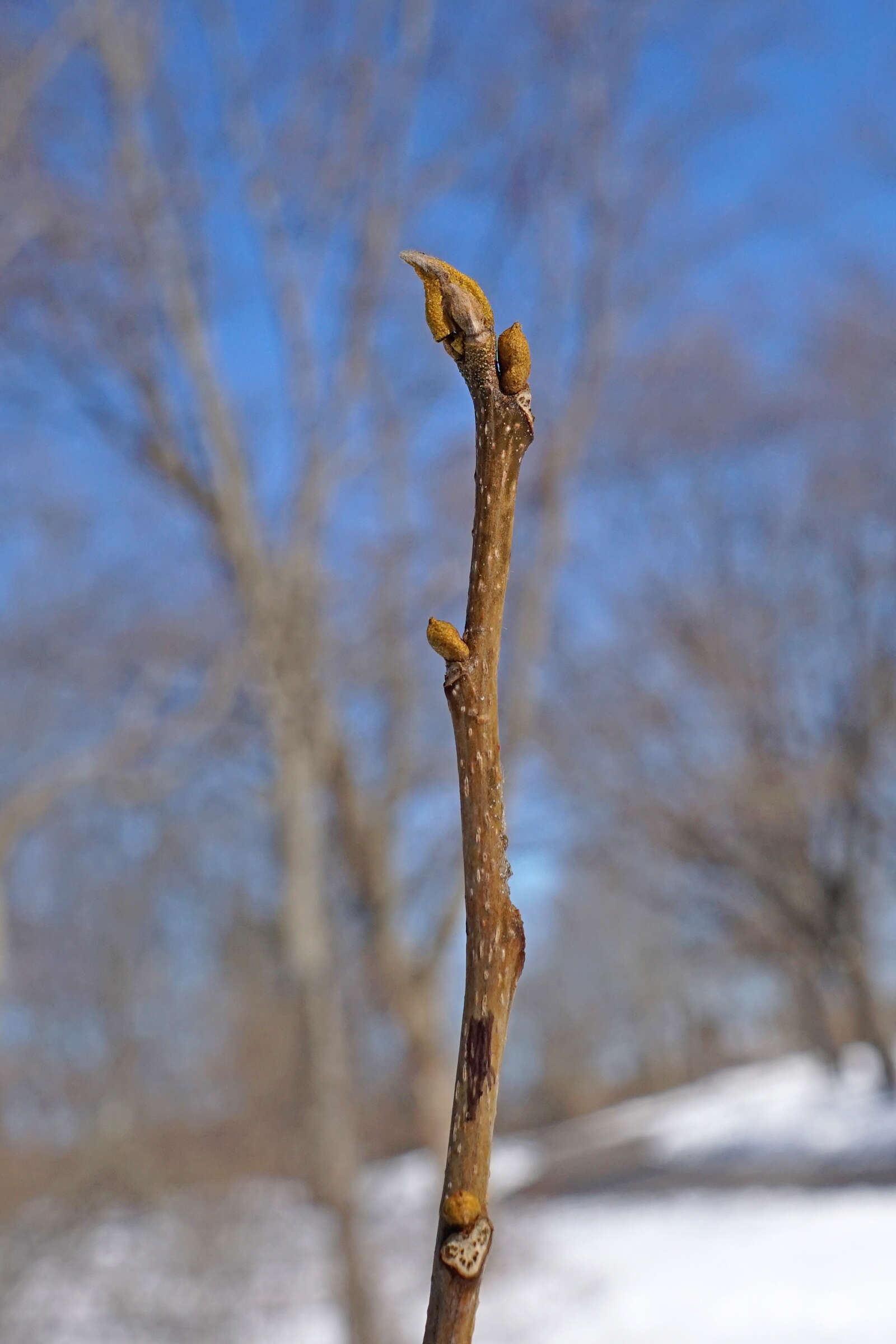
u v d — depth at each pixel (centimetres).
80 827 1220
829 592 2284
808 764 2250
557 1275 1373
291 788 1030
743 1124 2797
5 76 898
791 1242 1495
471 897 66
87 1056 1195
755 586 2278
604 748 2042
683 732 2188
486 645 67
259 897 1286
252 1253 1012
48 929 1264
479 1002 66
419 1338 1012
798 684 2302
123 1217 1029
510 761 1151
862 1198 1802
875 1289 1184
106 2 984
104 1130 1062
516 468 67
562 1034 4394
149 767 922
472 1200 64
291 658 998
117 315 1015
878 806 2383
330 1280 1012
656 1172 2498
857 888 2533
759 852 2369
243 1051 1148
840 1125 2448
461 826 67
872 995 2694
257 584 992
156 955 1310
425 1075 1091
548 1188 2514
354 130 1066
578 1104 4322
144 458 1023
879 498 2047
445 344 67
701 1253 1486
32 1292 973
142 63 1002
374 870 1088
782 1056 4438
